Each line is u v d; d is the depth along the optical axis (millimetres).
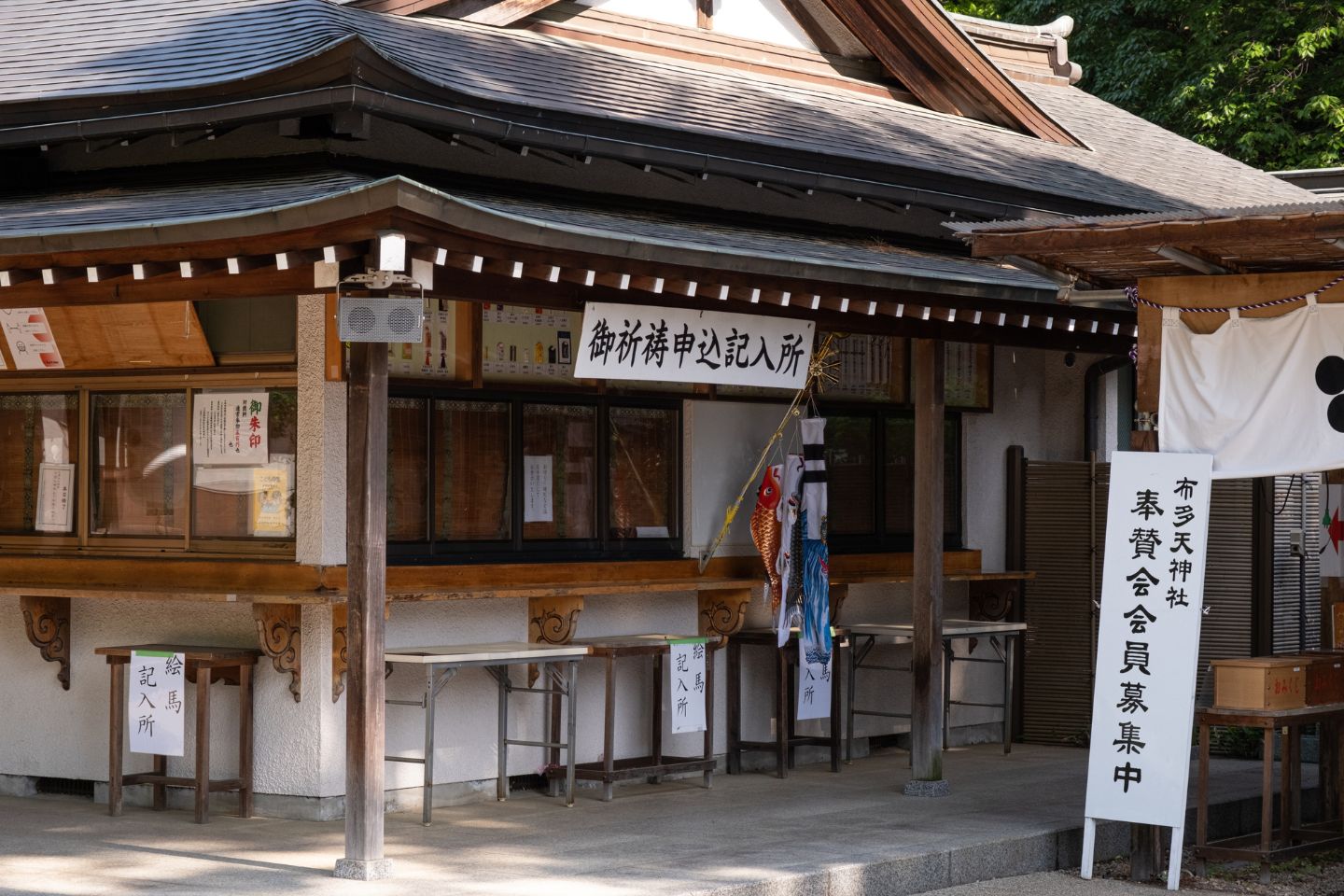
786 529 10391
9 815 8797
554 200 9219
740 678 10859
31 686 9500
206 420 8977
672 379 8008
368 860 7129
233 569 8773
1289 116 21344
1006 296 9227
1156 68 20922
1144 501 8062
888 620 11852
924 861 7898
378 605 7145
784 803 9469
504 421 9555
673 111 9258
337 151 8367
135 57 8547
